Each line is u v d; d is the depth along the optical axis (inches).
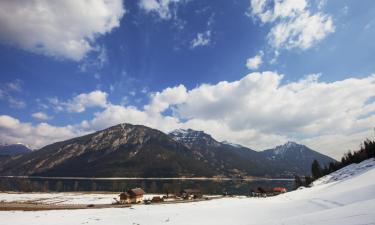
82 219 2417.6
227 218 2357.3
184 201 4564.5
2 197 5876.0
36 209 3075.8
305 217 1544.0
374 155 5492.1
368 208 1374.3
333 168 7140.8
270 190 6692.9
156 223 2207.2
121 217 2497.5
